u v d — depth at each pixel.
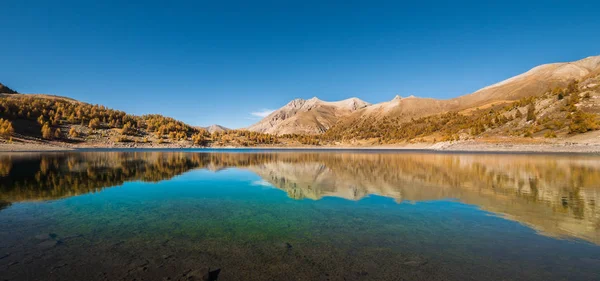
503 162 51.34
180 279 7.44
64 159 54.66
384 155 90.00
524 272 7.92
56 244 9.98
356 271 7.97
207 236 10.98
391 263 8.53
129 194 20.14
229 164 49.09
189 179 28.48
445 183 25.56
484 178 28.88
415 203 17.20
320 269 8.10
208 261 8.62
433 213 14.76
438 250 9.60
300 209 15.68
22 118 144.88
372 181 27.02
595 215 14.30
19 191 20.61
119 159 58.34
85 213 14.55
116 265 8.30
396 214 14.56
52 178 27.50
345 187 23.52
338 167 43.25
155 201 17.81
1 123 112.31
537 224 12.69
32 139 124.56
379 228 12.10
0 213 14.41
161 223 12.77
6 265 8.21
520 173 33.16
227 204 17.02
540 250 9.59
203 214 14.51
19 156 62.28
